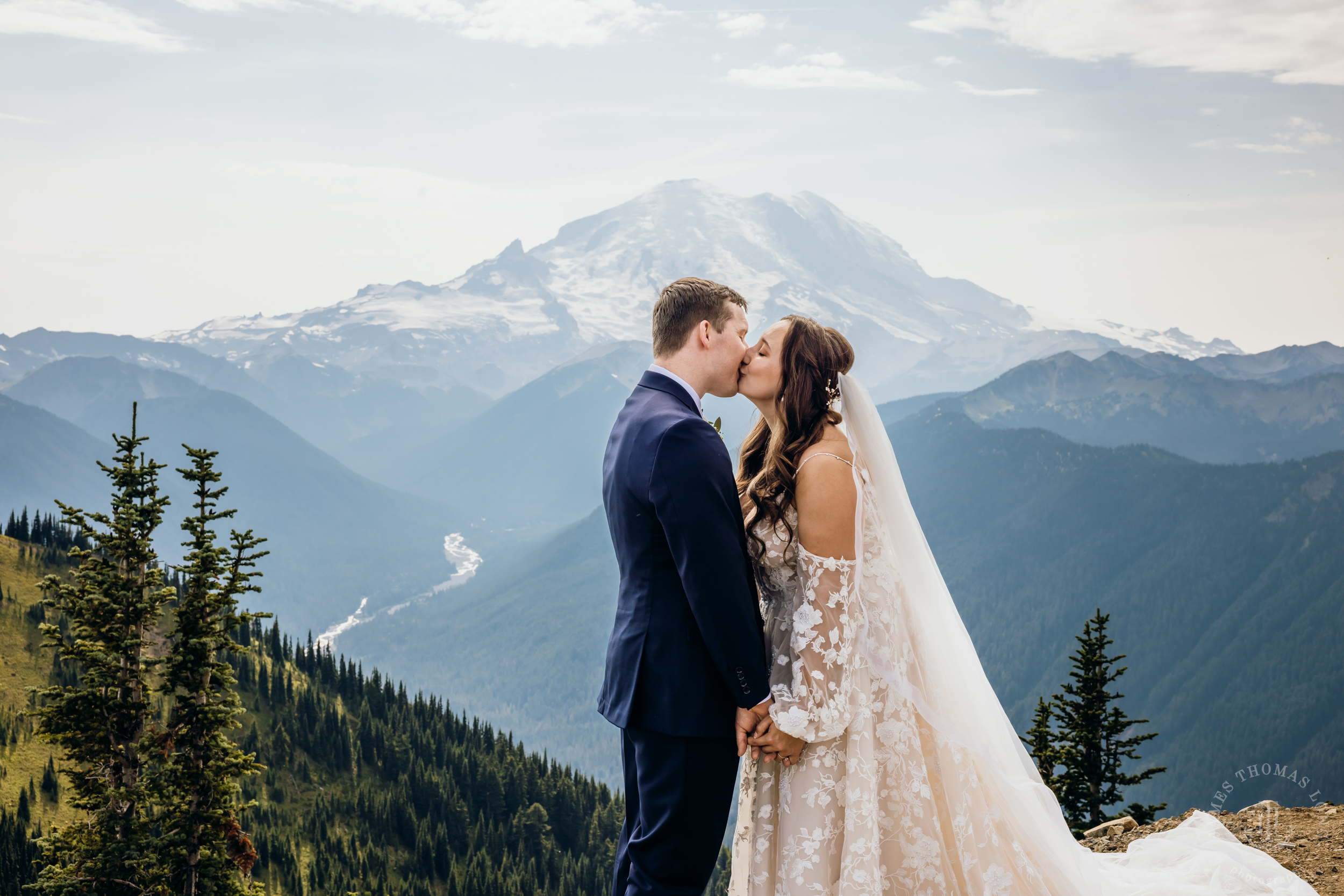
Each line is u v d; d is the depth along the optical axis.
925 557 4.43
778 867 4.15
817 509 4.00
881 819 4.25
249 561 20.36
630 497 3.82
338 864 111.25
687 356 4.06
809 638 3.90
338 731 133.12
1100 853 6.10
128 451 20.05
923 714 4.27
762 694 3.73
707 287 4.06
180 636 20.12
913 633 4.37
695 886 3.81
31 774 106.31
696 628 3.75
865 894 3.94
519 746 152.00
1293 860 5.73
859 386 4.32
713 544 3.59
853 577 4.03
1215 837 5.70
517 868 116.81
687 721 3.70
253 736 126.88
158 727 19.39
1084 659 23.48
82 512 19.78
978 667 4.55
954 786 4.31
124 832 18.81
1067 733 23.45
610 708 3.94
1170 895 5.05
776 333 4.24
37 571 141.75
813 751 4.06
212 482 20.66
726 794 3.82
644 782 3.86
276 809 118.06
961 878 4.29
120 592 19.47
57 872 18.41
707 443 3.71
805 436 4.16
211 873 18.58
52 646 19.20
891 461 4.37
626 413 4.05
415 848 118.88
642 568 3.86
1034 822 4.55
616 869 4.21
